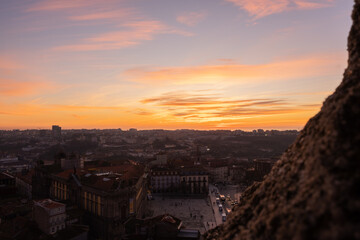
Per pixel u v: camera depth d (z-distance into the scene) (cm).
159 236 9581
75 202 13188
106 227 11062
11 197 16462
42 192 16300
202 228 13638
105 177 12838
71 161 16625
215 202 19138
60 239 9288
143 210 15475
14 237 9394
